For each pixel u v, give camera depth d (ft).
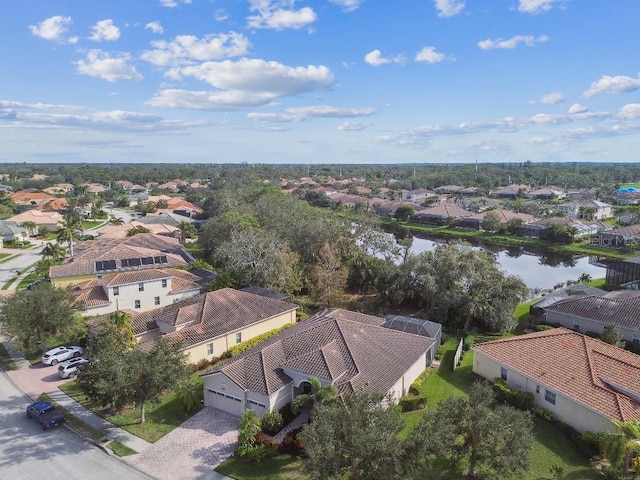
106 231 319.47
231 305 156.56
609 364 110.11
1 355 147.54
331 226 244.01
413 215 474.90
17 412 112.98
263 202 316.81
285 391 112.37
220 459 94.43
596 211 449.48
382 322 152.97
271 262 201.57
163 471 90.27
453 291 172.65
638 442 82.33
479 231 416.87
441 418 80.48
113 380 100.37
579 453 95.40
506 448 79.77
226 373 112.37
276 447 94.94
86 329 154.61
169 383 104.58
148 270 194.18
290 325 165.78
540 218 420.36
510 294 165.27
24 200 520.42
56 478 87.97
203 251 306.35
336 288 193.47
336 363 114.01
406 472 72.08
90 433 103.76
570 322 163.53
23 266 269.85
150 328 148.05
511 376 120.06
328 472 72.43
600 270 287.69
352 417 74.59
